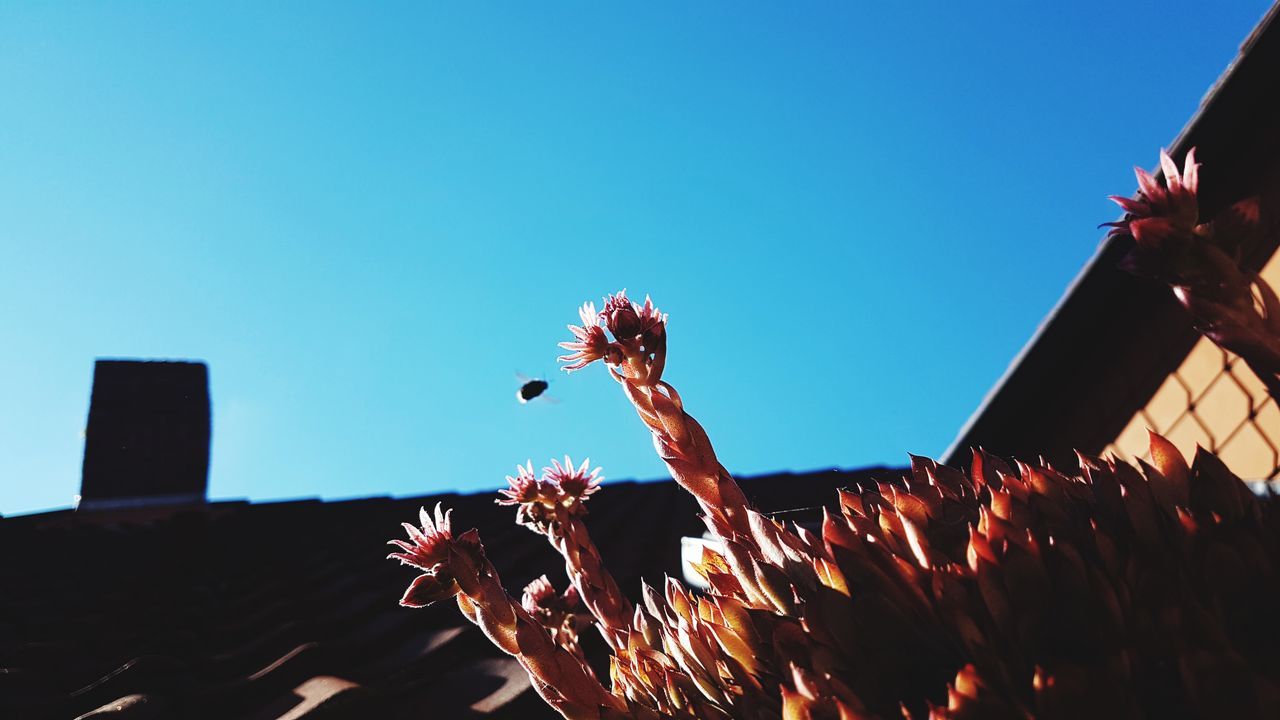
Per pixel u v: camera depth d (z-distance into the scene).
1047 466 0.38
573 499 0.42
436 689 0.54
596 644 0.60
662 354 0.36
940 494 0.37
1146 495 0.32
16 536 1.17
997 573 0.30
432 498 1.51
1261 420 0.64
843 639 0.31
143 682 0.56
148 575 0.96
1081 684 0.27
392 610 0.69
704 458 0.36
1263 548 0.31
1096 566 0.31
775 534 0.34
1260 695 0.26
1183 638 0.28
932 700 0.30
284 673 0.54
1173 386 0.72
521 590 0.77
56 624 0.71
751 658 0.33
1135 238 0.33
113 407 1.54
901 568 0.32
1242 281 0.32
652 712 0.35
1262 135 0.64
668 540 1.04
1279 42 0.60
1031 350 0.79
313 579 0.84
